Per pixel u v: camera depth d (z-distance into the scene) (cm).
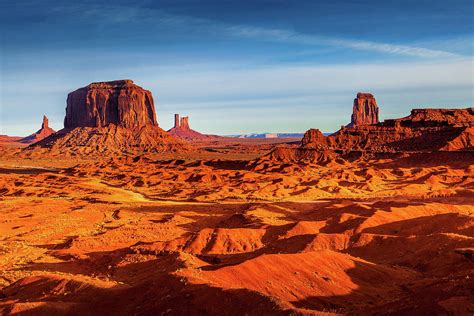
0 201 16725
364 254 8631
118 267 8150
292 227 10156
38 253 9569
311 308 5584
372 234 9181
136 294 5275
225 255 8819
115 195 19050
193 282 5147
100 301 5319
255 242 9575
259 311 4416
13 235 11519
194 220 12825
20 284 6694
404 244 8644
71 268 8362
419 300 4894
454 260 7325
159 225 12100
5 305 5603
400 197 16762
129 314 4931
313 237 9038
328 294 5972
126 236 10919
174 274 5381
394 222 10744
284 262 6362
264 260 6256
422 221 10400
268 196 18400
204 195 18338
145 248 8975
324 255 6831
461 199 15150
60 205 15950
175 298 4872
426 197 16262
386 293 6269
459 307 4462
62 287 6238
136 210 15025
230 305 4588
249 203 16300
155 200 18012
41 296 6122
